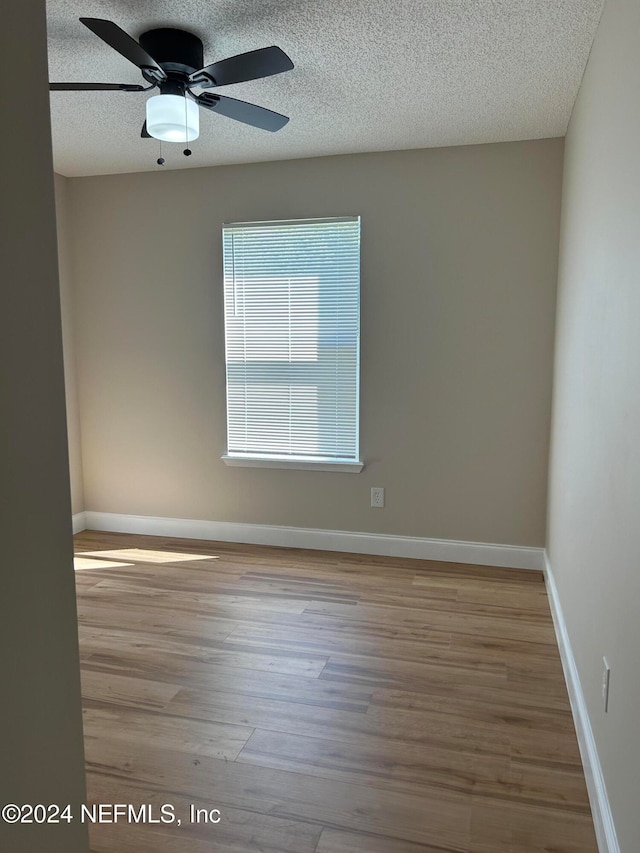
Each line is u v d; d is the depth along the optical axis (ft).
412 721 7.39
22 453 3.23
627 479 5.11
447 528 12.85
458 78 8.82
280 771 6.54
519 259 11.85
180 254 13.74
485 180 11.82
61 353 3.51
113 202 14.01
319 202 12.71
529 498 12.36
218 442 14.06
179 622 10.03
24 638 3.29
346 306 12.88
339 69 8.54
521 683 8.21
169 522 14.60
